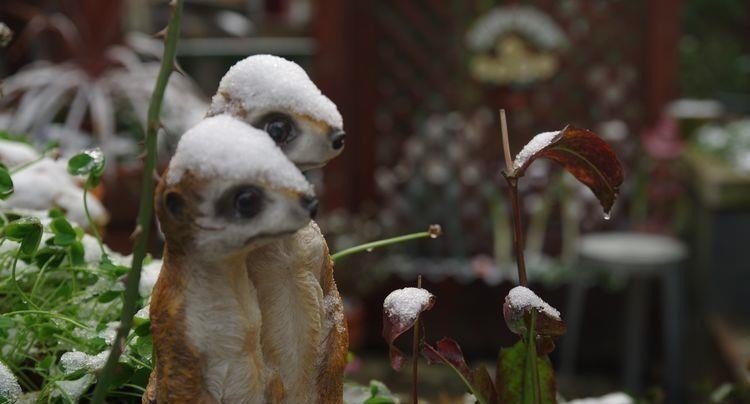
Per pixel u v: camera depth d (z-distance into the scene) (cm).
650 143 513
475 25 533
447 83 539
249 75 86
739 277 422
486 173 534
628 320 488
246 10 575
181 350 81
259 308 86
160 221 80
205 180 77
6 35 120
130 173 321
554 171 529
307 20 573
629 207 530
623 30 531
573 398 480
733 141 472
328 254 93
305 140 86
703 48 605
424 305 94
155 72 388
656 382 504
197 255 80
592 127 539
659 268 454
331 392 92
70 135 354
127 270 123
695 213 472
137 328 107
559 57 533
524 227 530
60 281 131
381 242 118
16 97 403
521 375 101
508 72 532
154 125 78
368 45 541
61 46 482
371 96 544
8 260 131
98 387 81
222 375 82
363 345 521
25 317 119
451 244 532
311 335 90
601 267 459
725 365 391
